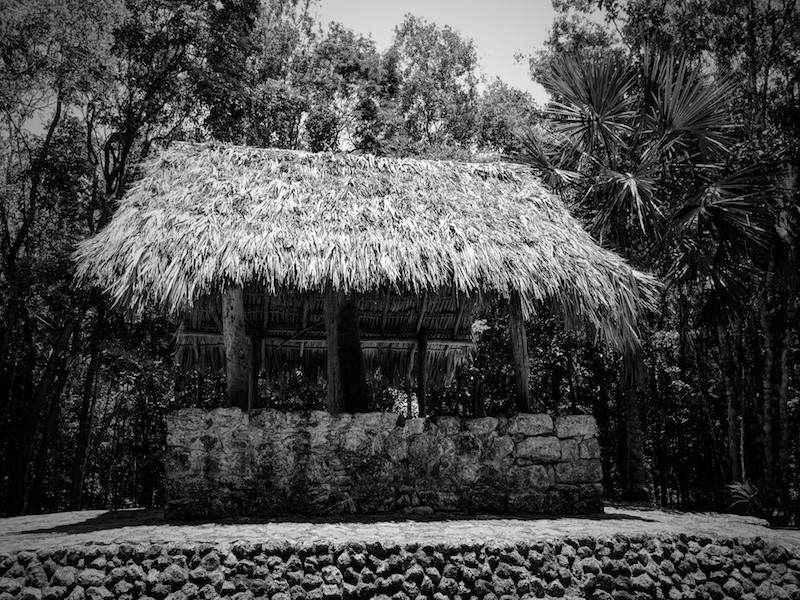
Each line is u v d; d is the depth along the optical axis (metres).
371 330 11.60
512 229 8.92
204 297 8.35
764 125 13.21
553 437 8.37
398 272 8.02
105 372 18.61
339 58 21.39
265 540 5.89
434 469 8.09
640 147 11.59
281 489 7.73
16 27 13.96
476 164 10.02
